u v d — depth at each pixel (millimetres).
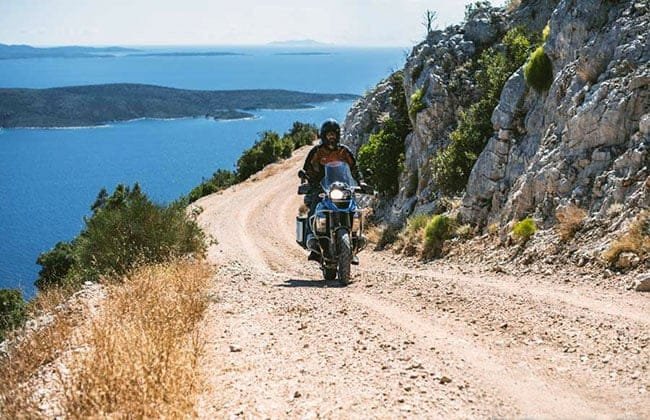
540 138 16250
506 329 6492
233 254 25656
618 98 12461
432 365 5262
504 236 14156
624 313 6891
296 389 4746
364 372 5121
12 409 4539
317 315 7539
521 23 24922
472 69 24578
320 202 11125
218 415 4266
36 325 8242
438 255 16719
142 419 4082
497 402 4352
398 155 29031
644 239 9219
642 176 10781
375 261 19203
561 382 4773
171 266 12062
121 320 6719
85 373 4742
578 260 10359
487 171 17594
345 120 43469
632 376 4824
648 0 14219
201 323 7227
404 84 28422
